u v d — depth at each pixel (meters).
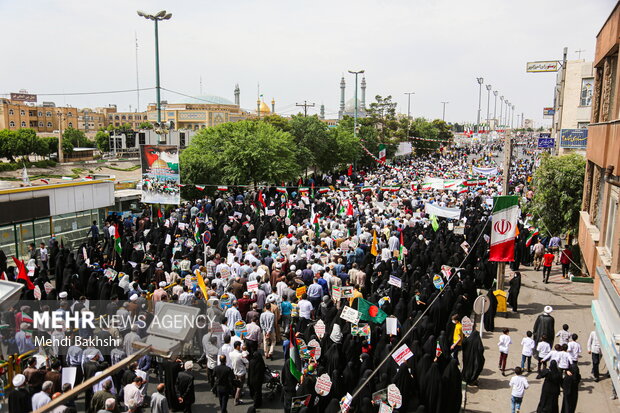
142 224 25.78
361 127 67.62
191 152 34.78
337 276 17.39
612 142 15.16
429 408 11.20
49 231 24.08
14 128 122.19
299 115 52.97
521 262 24.25
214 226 26.41
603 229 17.14
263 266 17.08
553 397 11.07
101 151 114.44
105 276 16.28
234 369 11.86
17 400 9.62
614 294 12.46
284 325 15.63
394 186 38.19
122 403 10.87
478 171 47.28
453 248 21.39
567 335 13.27
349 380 11.27
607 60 17.64
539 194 24.39
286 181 41.91
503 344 13.72
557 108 42.62
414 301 15.55
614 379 11.13
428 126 93.62
